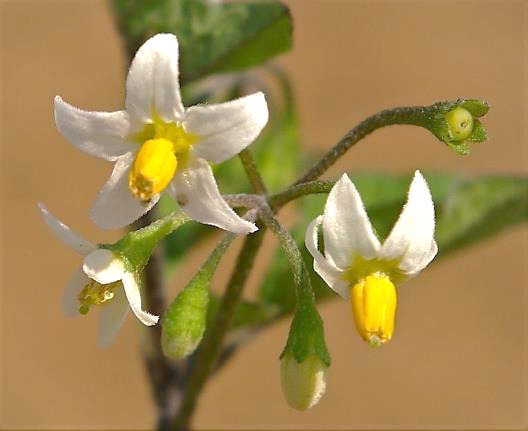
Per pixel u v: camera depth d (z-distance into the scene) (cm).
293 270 10
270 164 12
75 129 9
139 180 9
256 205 10
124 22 11
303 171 13
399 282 9
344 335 21
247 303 11
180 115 9
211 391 20
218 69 11
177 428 11
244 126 9
